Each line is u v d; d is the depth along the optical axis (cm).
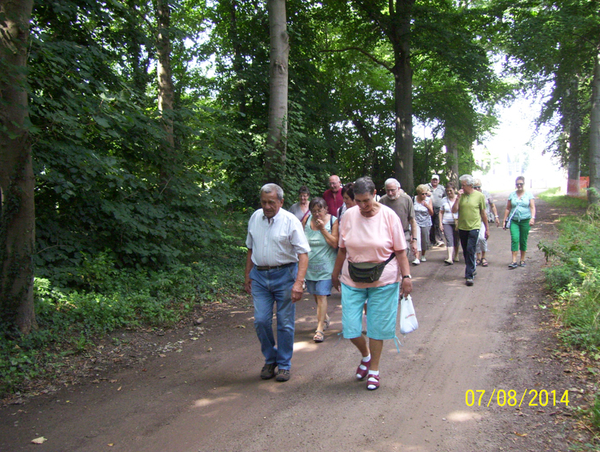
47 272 616
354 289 415
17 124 478
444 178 2141
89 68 682
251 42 1326
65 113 621
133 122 692
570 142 2317
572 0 1602
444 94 1934
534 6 1662
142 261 749
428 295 745
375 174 2014
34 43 590
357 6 1605
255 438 329
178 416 364
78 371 454
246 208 1139
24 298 497
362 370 429
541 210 2078
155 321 602
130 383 429
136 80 862
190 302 692
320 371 454
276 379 432
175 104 956
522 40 1560
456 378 423
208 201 856
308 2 1479
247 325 612
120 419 360
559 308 597
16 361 441
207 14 1425
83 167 644
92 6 746
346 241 409
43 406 383
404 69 1577
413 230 705
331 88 1611
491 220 1634
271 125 988
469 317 614
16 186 484
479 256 1022
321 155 1474
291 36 1080
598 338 461
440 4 1642
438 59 1614
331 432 335
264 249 428
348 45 1855
